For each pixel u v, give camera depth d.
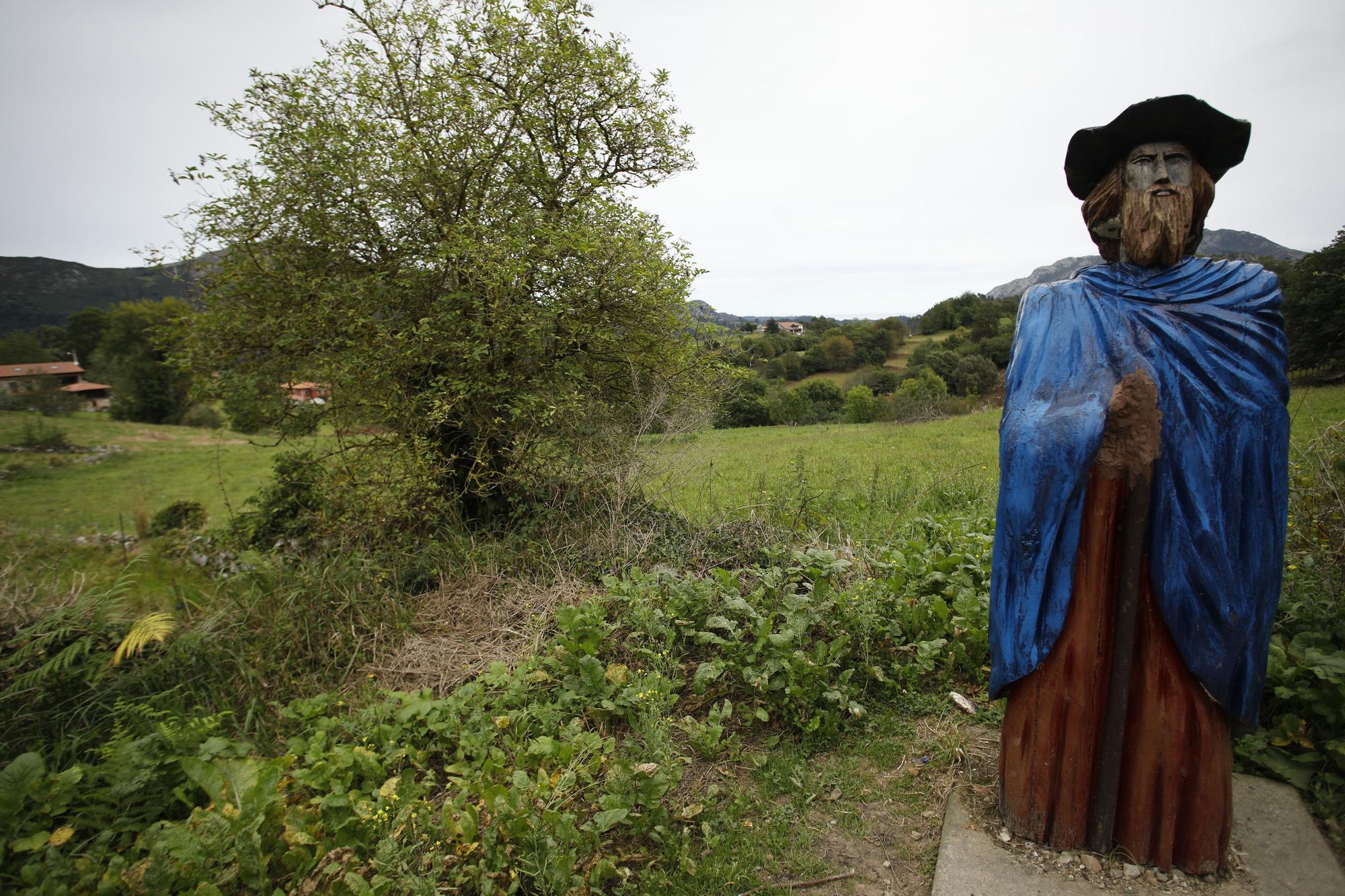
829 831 3.03
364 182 7.52
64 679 4.25
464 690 4.09
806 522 6.97
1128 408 2.26
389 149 7.43
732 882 2.77
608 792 3.03
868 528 6.97
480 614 5.45
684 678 4.24
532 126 8.02
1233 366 2.21
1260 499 2.21
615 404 8.45
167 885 2.60
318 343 7.48
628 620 4.66
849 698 3.85
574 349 8.10
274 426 8.20
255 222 7.63
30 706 4.06
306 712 4.08
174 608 5.69
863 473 12.01
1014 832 2.68
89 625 4.65
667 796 3.28
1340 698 3.06
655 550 6.30
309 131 7.22
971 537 5.64
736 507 7.44
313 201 7.50
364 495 7.11
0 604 4.85
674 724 3.75
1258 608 2.24
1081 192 2.62
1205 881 2.43
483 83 7.89
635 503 7.19
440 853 2.85
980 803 2.97
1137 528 2.28
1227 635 2.24
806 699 3.73
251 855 2.70
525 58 7.76
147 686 4.33
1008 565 2.46
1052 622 2.40
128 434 33.62
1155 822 2.44
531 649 4.68
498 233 7.21
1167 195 2.27
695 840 3.03
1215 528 2.21
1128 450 2.27
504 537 7.13
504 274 6.82
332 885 2.59
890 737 3.63
